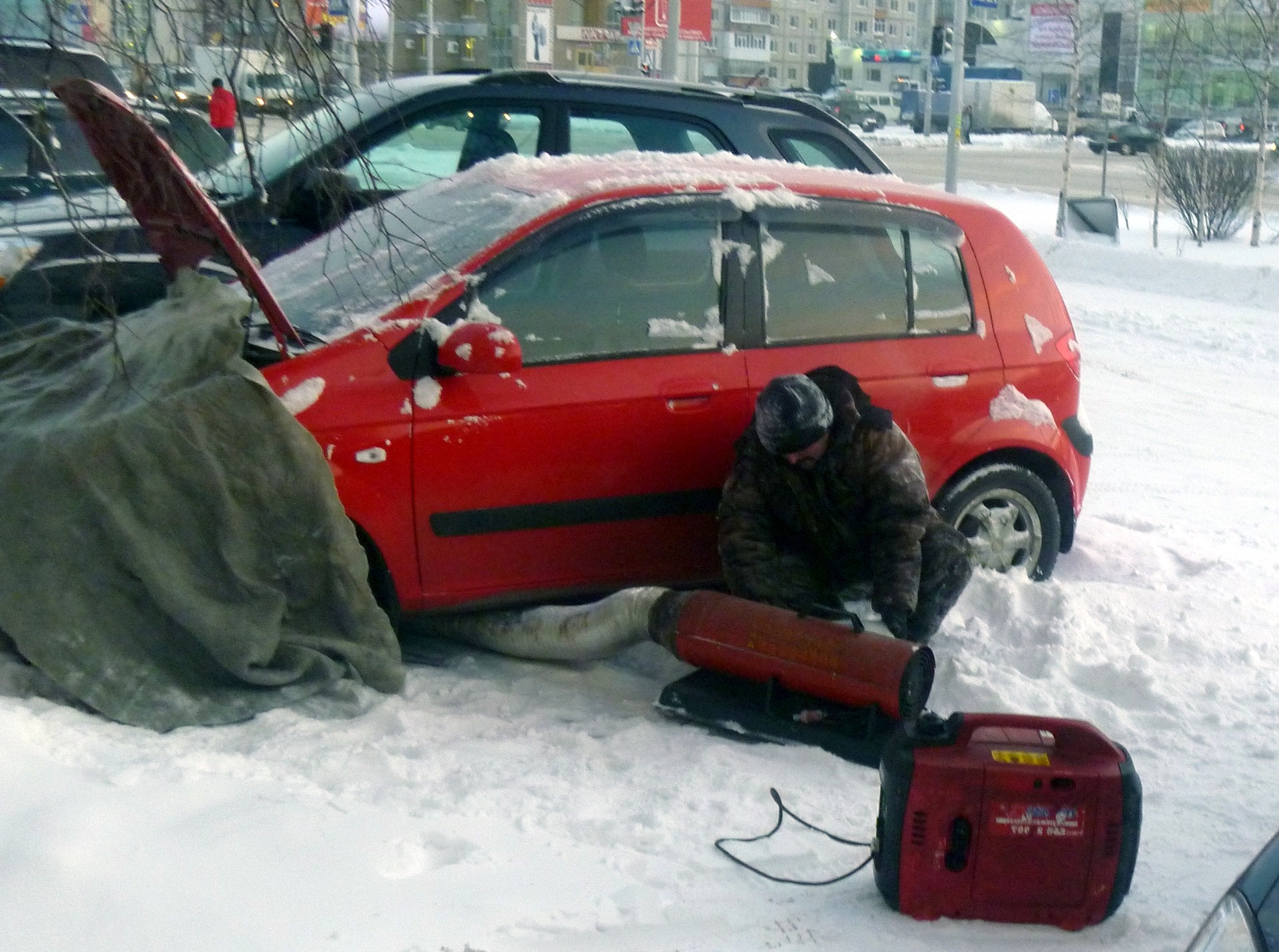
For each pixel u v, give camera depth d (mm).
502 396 4648
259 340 4816
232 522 4203
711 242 5074
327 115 5625
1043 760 3236
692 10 19922
